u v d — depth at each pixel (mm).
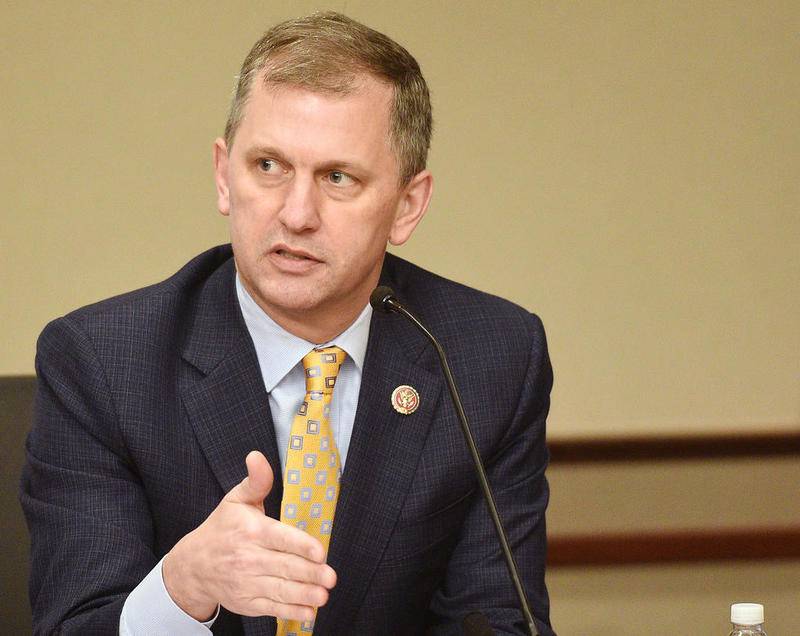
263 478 5160
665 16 16203
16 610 7711
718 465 16109
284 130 5910
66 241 15250
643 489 15922
